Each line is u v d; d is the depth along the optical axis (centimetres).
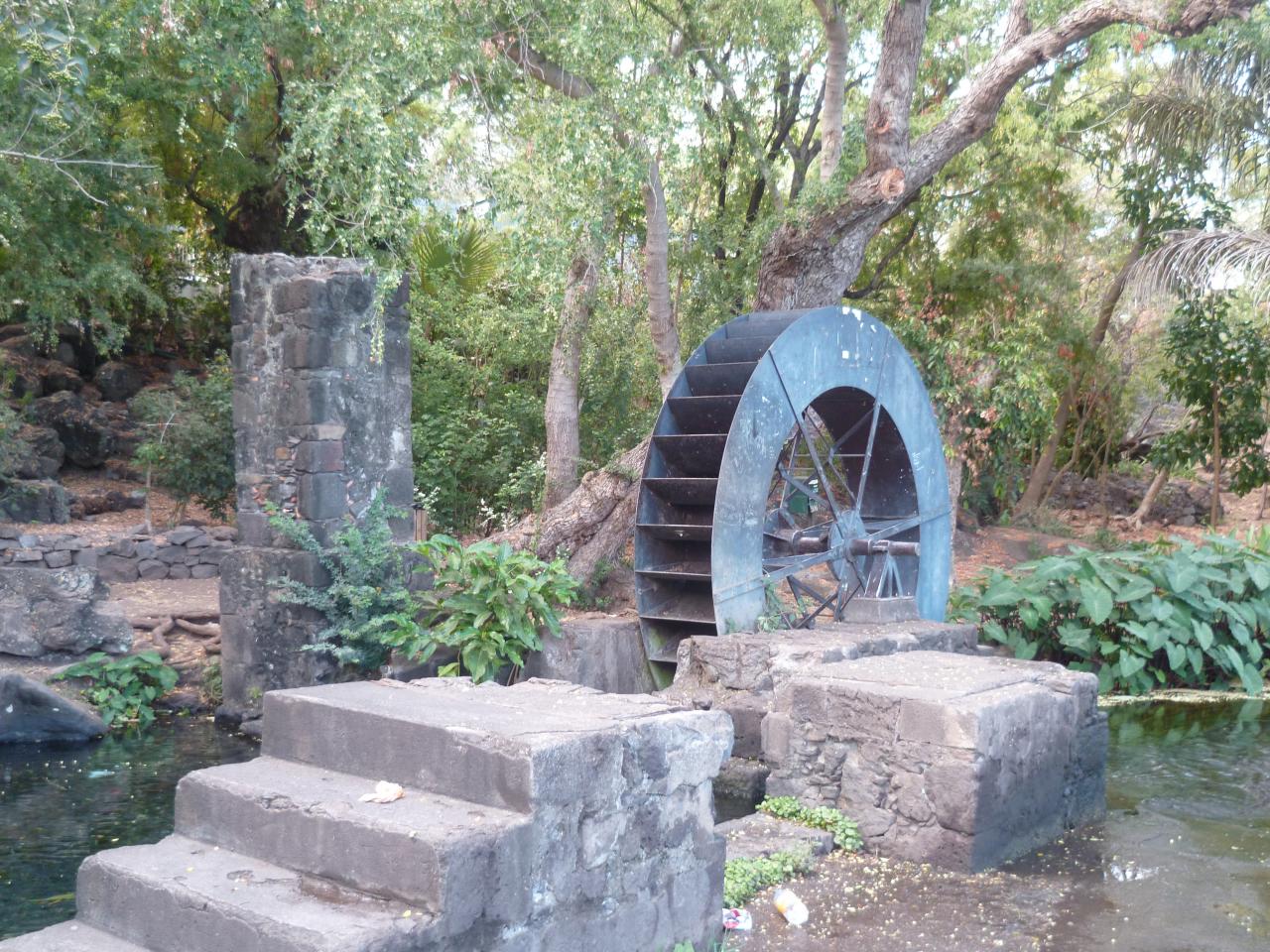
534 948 294
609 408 1284
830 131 1040
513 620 727
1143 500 1841
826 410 889
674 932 345
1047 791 504
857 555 831
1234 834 518
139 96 1105
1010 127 1359
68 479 1305
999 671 536
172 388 1465
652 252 964
